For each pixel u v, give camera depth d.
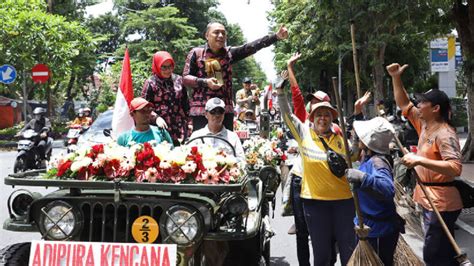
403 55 35.88
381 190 4.36
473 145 17.22
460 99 38.28
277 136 12.08
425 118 5.22
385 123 4.61
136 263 4.20
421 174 5.25
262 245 5.50
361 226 4.43
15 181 4.41
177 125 6.68
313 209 5.36
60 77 29.34
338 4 13.56
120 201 4.29
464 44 15.27
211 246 4.89
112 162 4.46
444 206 5.08
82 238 4.50
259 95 13.36
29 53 26.17
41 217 4.32
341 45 23.72
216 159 4.56
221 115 5.91
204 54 6.55
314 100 6.04
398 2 14.12
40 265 4.25
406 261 5.10
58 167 4.54
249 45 6.65
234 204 4.34
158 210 4.45
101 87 37.31
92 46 28.80
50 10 31.41
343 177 5.26
